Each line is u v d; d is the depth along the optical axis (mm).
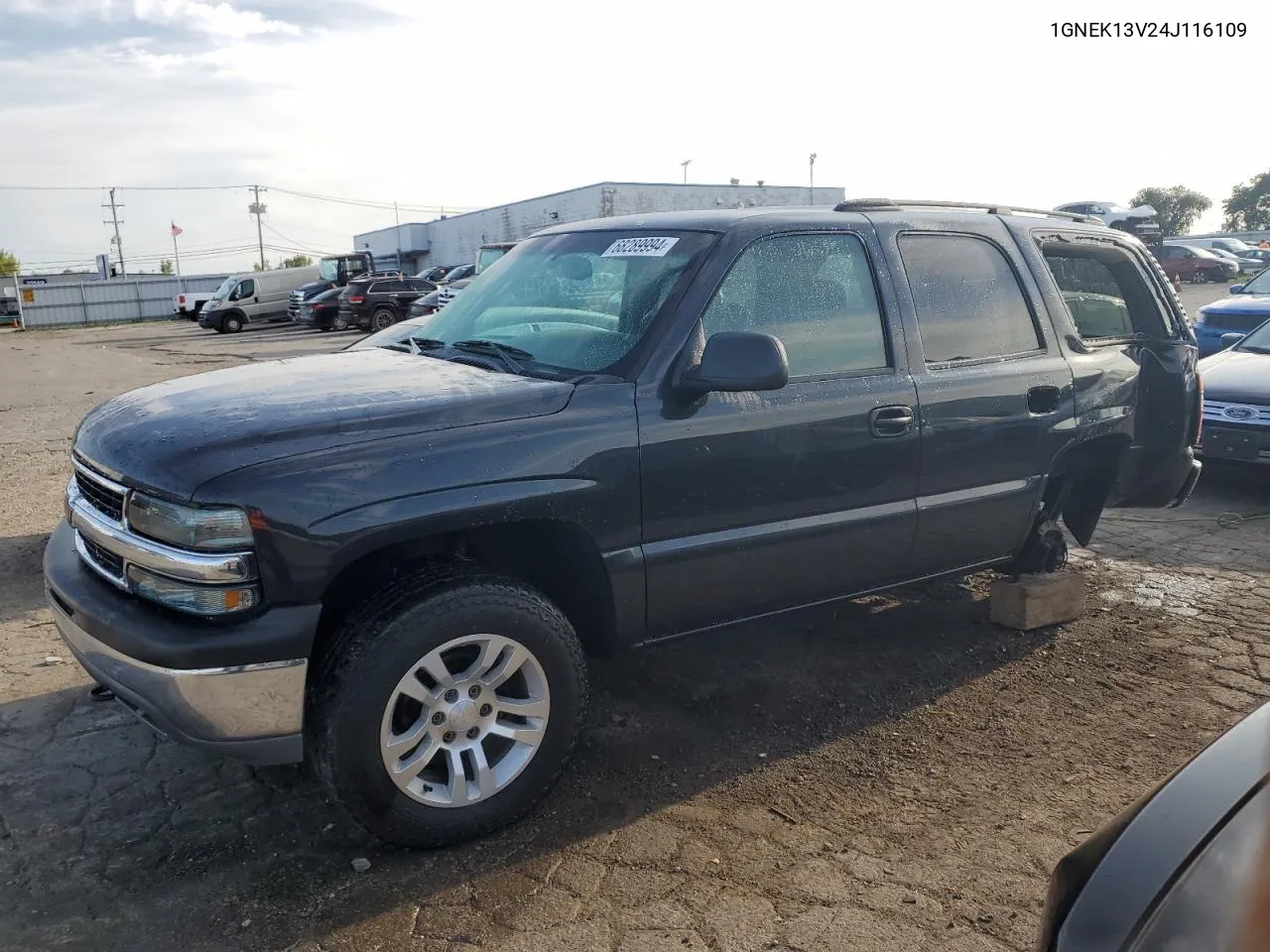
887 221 4004
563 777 3439
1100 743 3705
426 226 57469
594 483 3129
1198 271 32188
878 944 2631
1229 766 1791
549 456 3043
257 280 33500
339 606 3080
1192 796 1744
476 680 2988
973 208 4477
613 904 2785
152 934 2670
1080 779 3447
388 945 2625
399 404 2990
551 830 3141
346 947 2617
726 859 2992
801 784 3412
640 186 40125
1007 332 4266
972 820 3199
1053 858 3004
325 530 2711
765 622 3789
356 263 34125
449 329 4039
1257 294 11750
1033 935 2666
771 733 3768
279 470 2709
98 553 3051
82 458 3133
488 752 3145
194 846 3053
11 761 3541
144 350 25953
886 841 3086
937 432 3912
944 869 2947
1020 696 4082
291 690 2738
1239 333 10922
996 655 4473
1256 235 45781
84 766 3512
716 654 4457
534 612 3033
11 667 4328
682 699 4031
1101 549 6082
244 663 2672
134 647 2695
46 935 2658
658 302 3426
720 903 2789
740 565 3512
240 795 3330
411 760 2918
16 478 8391
